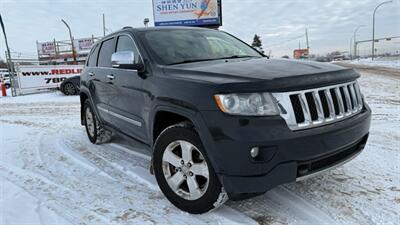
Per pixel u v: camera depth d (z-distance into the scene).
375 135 5.43
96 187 3.64
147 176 3.90
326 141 2.59
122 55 3.46
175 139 2.94
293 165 2.48
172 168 3.08
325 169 2.70
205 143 2.61
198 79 2.79
